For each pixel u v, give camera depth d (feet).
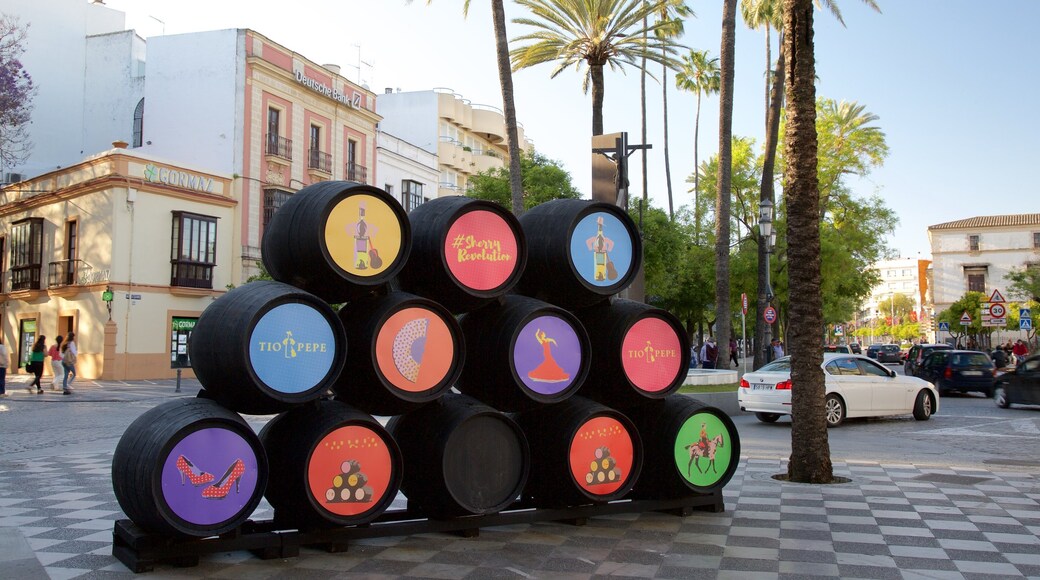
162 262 100.01
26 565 17.58
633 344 23.02
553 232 22.62
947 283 267.39
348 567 17.83
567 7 79.15
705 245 123.44
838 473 31.27
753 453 37.88
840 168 120.78
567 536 20.89
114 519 22.53
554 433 21.81
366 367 19.22
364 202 19.54
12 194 112.78
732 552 19.35
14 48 106.83
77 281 98.89
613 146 45.65
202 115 112.78
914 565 18.33
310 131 124.36
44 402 66.95
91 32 135.44
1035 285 163.22
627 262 23.73
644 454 23.66
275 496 18.85
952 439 44.21
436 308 20.27
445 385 20.38
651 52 81.97
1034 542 20.38
